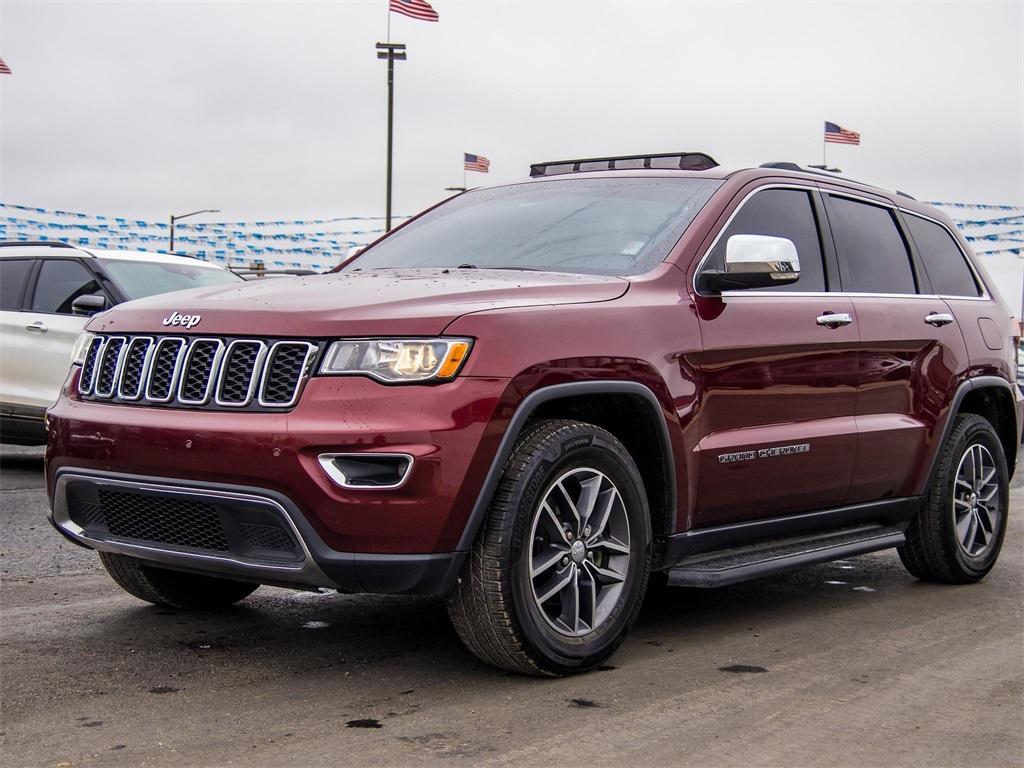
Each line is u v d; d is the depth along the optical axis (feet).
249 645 13.43
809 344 15.01
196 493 11.41
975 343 18.60
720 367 13.71
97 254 29.78
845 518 16.14
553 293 12.49
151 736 10.32
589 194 15.74
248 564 11.49
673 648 13.66
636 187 15.60
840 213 16.85
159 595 14.62
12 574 17.26
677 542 13.47
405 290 12.15
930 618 15.62
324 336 11.21
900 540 16.85
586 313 12.35
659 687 12.00
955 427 18.06
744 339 14.05
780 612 15.81
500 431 11.25
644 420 12.93
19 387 29.09
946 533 17.70
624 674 12.46
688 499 13.42
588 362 12.06
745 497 14.21
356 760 9.75
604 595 12.64
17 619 14.49
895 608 16.26
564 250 14.46
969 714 11.37
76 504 12.84
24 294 29.60
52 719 10.75
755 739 10.48
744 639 14.20
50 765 9.60
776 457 14.43
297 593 16.24
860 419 16.02
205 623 14.46
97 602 15.52
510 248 14.88
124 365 12.39
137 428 11.75
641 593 12.92
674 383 13.07
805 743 10.41
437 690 11.75
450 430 10.95
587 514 12.28
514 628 11.56
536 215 15.57
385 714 10.97
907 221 18.51
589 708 11.25
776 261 13.87
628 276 13.53
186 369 11.82
